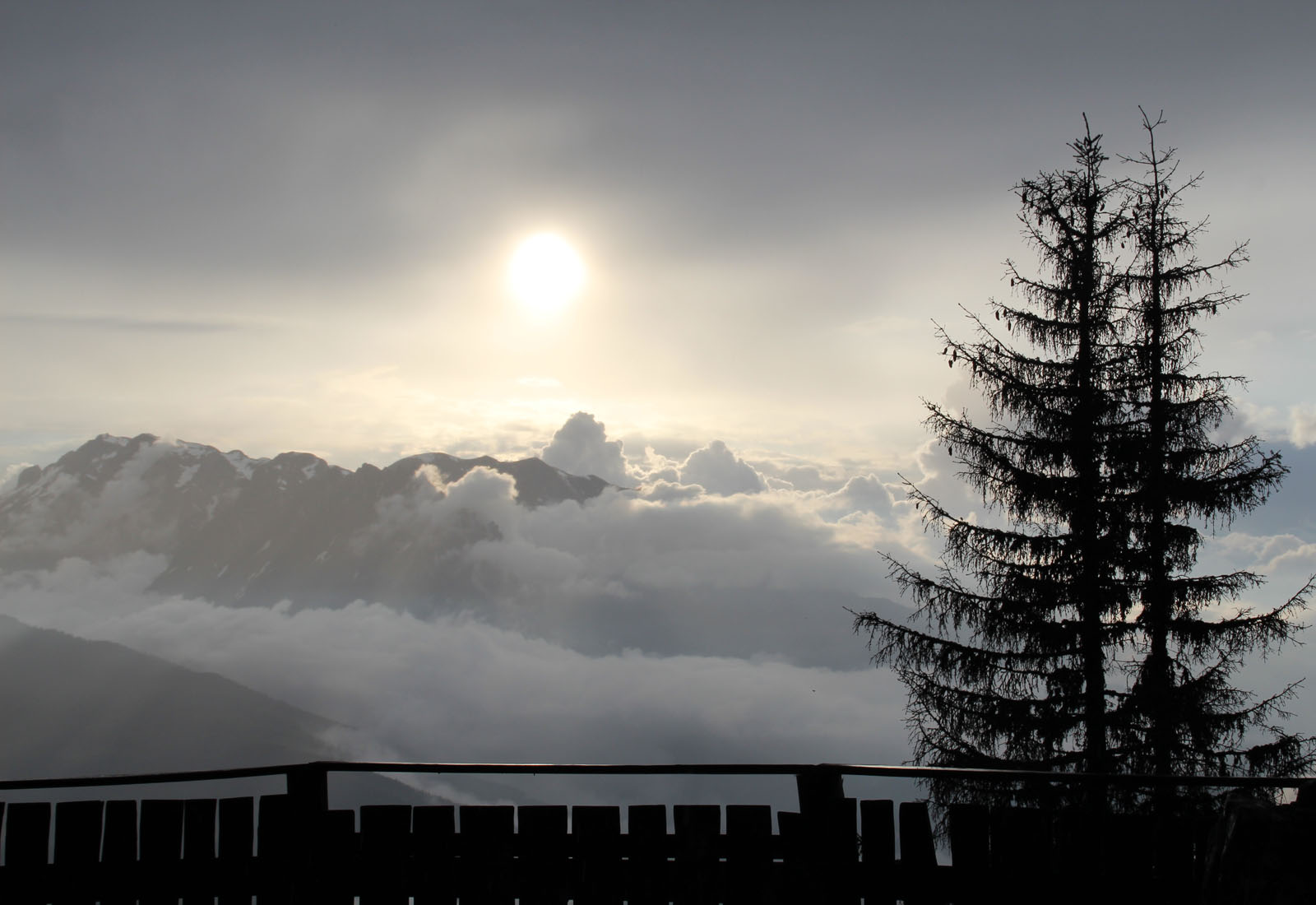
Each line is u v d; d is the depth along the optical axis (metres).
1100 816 5.86
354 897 6.18
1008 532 14.85
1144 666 14.16
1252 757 13.67
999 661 14.42
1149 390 14.84
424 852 6.24
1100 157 15.16
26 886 6.11
